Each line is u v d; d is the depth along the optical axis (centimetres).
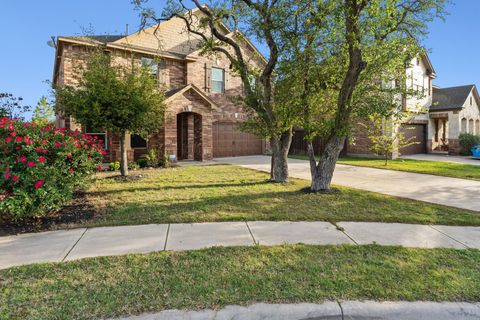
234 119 1906
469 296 304
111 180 989
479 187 925
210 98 1698
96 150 686
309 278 335
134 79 961
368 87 780
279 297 296
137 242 443
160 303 285
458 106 2055
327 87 809
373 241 455
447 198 771
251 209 629
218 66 1814
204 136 1606
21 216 516
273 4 774
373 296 302
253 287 314
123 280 328
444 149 2312
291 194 777
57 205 555
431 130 2220
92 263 370
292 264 370
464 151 2050
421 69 2089
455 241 460
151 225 524
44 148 564
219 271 350
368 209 639
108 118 938
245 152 1992
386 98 795
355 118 891
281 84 824
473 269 362
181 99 1483
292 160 1742
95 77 907
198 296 297
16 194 486
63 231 492
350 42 715
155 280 328
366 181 1038
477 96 2252
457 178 1098
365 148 1917
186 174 1140
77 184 618
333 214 599
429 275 345
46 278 332
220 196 749
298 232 493
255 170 1259
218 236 471
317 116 855
